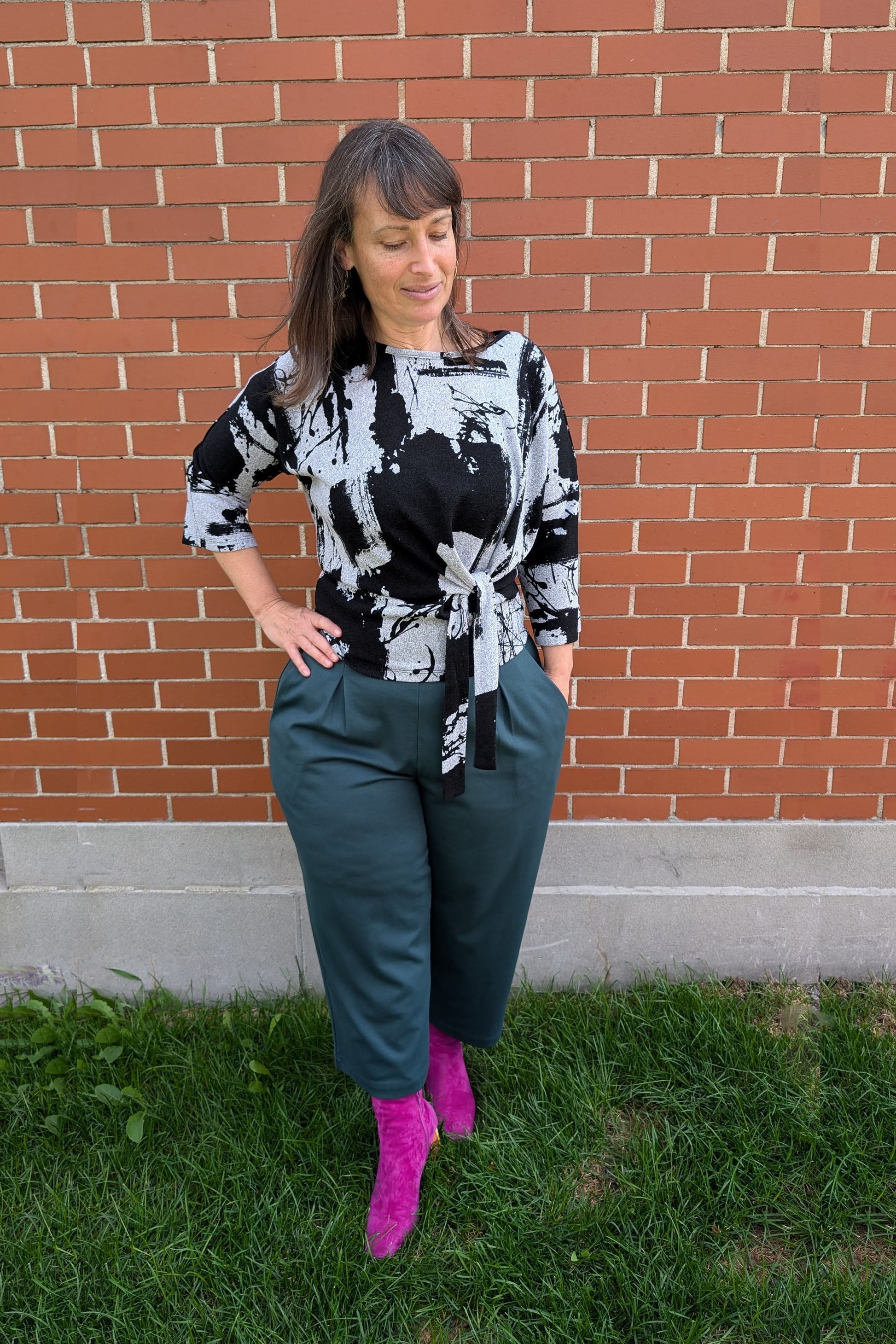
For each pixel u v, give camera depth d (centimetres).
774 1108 211
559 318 220
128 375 223
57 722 246
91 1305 178
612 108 207
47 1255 185
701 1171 199
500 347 173
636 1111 217
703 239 215
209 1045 234
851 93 206
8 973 260
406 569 167
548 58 204
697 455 228
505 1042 233
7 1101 220
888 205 212
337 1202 195
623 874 257
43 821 253
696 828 253
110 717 246
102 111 208
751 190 212
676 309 219
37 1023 248
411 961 181
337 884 175
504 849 181
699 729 247
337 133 209
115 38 204
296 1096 220
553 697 182
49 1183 202
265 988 260
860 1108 212
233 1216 192
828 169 211
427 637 169
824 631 240
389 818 174
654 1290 175
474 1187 198
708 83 206
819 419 226
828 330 220
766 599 238
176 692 244
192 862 255
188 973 260
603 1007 242
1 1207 197
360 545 167
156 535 233
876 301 218
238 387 223
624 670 243
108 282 217
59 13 203
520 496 173
